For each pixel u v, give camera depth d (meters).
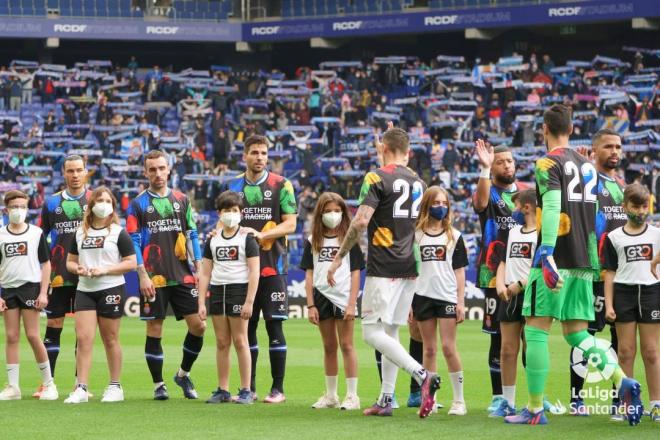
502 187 10.07
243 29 39.94
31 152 34.28
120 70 40.12
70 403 10.16
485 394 11.72
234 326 10.35
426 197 9.80
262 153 11.02
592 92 34.84
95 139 35.81
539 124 33.84
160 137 35.62
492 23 36.91
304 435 7.98
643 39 38.72
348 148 35.00
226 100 37.38
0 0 38.12
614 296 9.24
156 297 10.74
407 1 38.94
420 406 9.16
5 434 8.08
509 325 9.30
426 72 37.28
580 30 38.50
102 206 10.25
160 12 39.66
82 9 39.03
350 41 40.50
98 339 18.39
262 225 10.96
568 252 8.41
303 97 37.25
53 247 11.40
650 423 8.64
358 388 12.36
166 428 8.39
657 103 33.75
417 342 10.52
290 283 26.36
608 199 9.81
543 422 8.56
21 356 15.91
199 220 32.25
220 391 10.45
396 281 8.97
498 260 9.94
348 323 10.08
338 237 10.23
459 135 34.59
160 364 10.73
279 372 10.70
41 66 38.00
